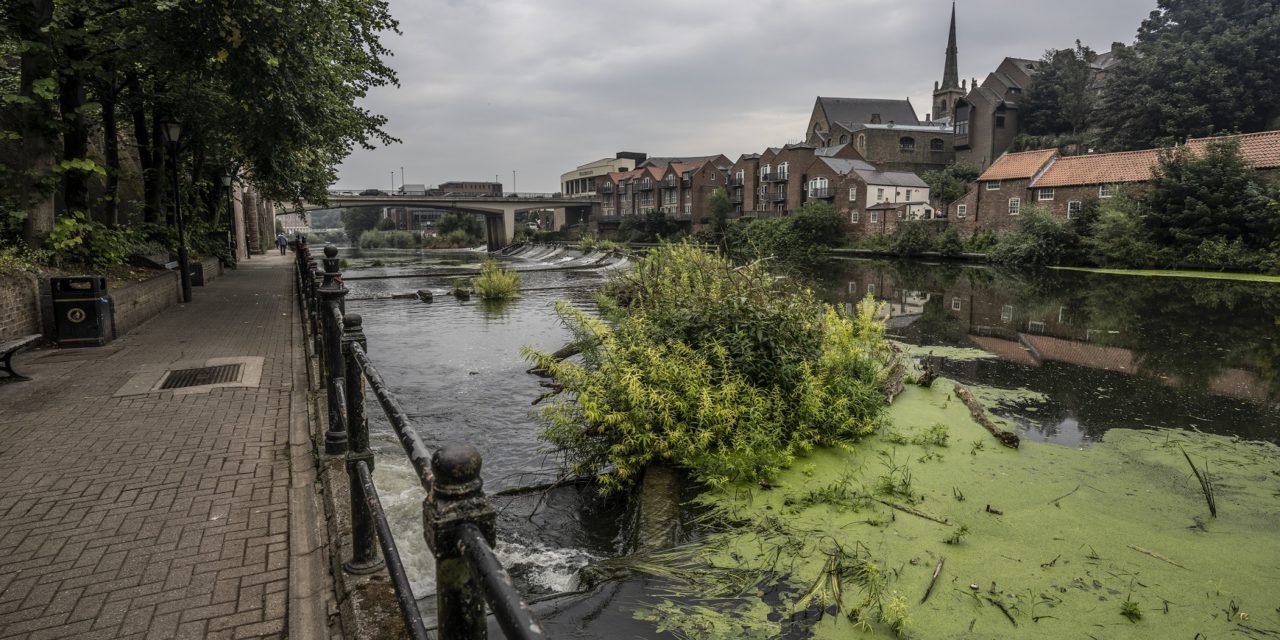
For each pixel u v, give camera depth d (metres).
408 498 4.56
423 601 3.46
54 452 4.55
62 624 2.58
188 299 13.99
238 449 4.62
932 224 46.88
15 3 9.89
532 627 0.81
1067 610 3.53
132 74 13.91
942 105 89.44
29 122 10.30
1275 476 5.48
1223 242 31.44
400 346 12.10
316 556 3.10
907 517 4.64
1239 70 47.41
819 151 68.50
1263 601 3.60
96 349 8.50
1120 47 54.38
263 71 10.59
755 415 5.60
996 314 17.17
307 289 8.81
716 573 3.93
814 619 3.47
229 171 22.94
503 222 80.88
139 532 3.36
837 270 34.56
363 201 71.94
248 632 2.55
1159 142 45.81
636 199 83.75
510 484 5.61
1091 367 10.23
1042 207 40.56
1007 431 6.30
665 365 5.84
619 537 4.72
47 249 10.37
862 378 7.16
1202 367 10.27
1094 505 4.88
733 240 44.31
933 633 3.33
